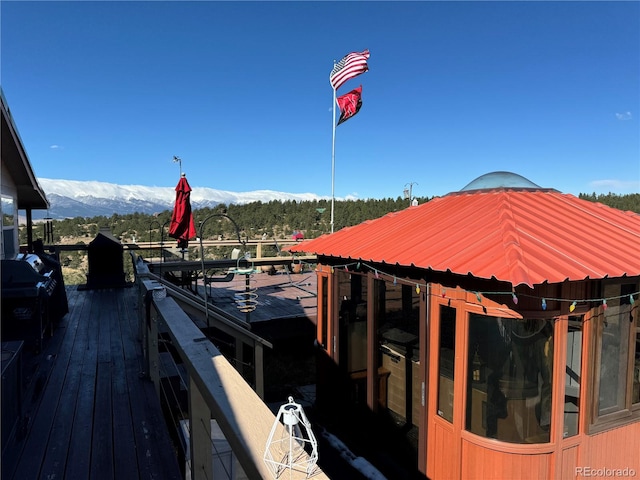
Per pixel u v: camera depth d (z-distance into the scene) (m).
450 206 6.01
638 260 3.91
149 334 3.96
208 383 1.61
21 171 6.43
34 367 4.19
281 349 9.30
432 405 4.44
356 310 6.02
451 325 4.23
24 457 2.69
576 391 3.96
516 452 3.80
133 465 2.62
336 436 6.23
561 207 5.31
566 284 3.73
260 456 1.16
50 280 5.66
